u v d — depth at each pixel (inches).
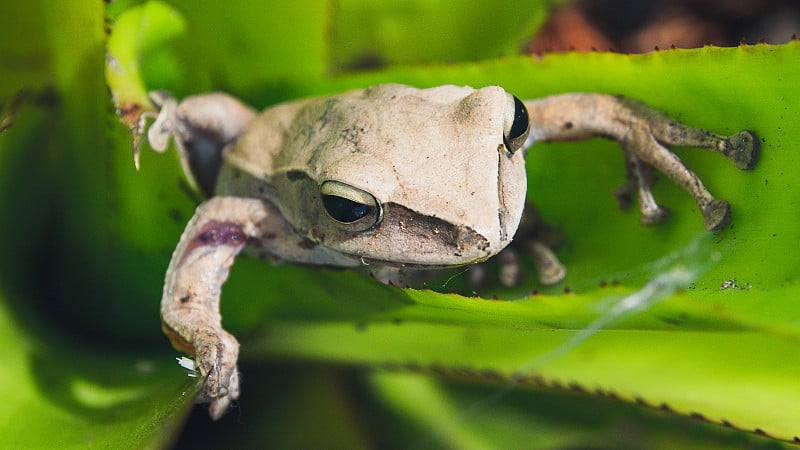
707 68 8.3
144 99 8.7
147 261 8.9
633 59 8.4
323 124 8.7
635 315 7.9
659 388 8.5
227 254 8.7
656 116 8.5
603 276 8.6
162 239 8.9
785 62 8.1
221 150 9.2
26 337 8.8
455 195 8.2
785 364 8.4
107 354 9.0
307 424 9.1
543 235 8.7
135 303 9.0
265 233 8.7
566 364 8.7
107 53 8.6
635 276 8.5
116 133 8.6
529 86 8.7
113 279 9.0
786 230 8.1
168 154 8.7
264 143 8.9
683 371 8.6
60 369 8.7
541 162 8.7
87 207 8.9
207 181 9.3
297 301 9.0
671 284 8.2
